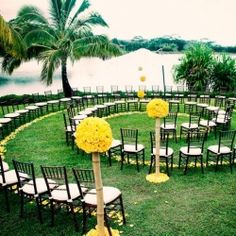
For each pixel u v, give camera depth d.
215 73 17.30
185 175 6.83
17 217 5.23
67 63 17.91
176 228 4.80
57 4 18.14
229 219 5.03
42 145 9.36
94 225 4.91
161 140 9.55
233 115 13.11
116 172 7.09
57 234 4.71
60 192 4.94
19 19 17.52
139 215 5.19
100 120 3.86
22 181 5.44
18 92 24.20
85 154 8.45
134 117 12.90
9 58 17.86
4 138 10.10
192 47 18.48
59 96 16.98
